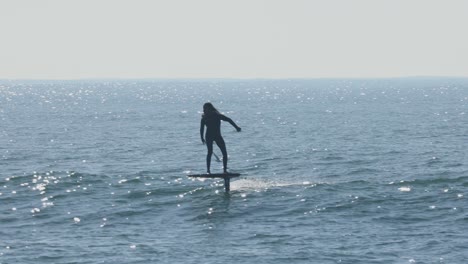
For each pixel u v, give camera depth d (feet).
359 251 87.61
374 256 85.51
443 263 82.28
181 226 102.89
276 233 97.25
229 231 98.99
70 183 141.38
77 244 91.97
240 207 115.65
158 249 89.40
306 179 148.56
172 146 228.43
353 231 97.86
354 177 149.79
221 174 119.34
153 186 138.72
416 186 132.57
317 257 85.30
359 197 121.08
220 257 85.71
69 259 85.15
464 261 82.89
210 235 96.78
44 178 147.23
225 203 119.14
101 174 155.33
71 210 114.73
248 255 86.48
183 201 122.01
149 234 97.76
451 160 177.78
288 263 83.10
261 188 133.69
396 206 114.01
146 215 110.93
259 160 186.91
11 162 181.88
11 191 132.77
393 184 135.44
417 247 89.10
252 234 96.89
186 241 93.61
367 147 215.51
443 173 152.46
